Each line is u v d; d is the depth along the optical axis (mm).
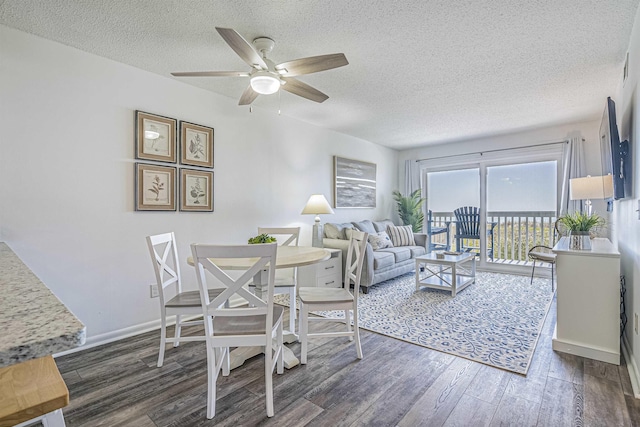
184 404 1744
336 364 2197
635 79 2133
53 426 699
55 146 2361
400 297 3805
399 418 1621
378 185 5941
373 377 2020
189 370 2119
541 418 1606
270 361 1669
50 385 690
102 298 2588
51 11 1998
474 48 2469
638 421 1568
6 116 2166
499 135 5262
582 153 4504
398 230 5281
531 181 5129
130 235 2752
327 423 1585
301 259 2102
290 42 2369
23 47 2230
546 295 3852
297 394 1839
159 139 2932
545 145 4844
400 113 4094
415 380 1980
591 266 2250
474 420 1600
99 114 2578
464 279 4371
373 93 3393
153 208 2885
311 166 4586
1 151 2145
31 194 2260
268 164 3963
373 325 2922
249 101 2736
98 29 2207
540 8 1982
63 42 2371
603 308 2207
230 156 3535
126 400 1779
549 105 3789
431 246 6219
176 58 2629
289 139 4246
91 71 2537
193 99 3207
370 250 3980
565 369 2090
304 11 2008
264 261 1648
